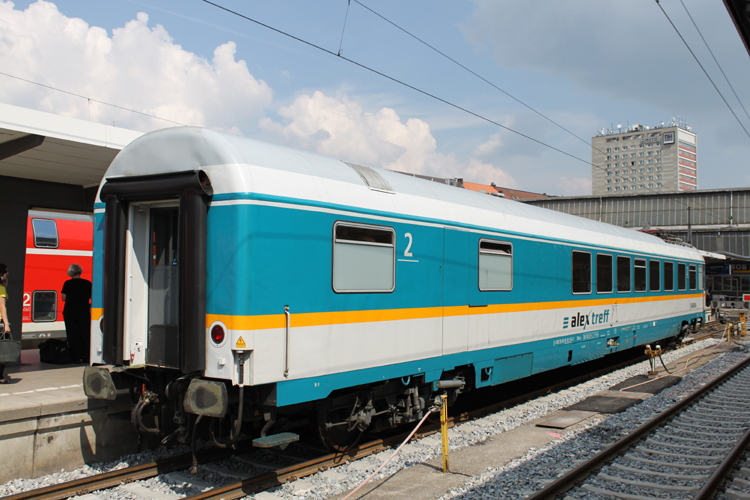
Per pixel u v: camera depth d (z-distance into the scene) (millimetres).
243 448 6578
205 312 5199
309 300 5602
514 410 9133
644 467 6258
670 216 43438
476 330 8078
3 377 7086
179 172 5395
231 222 5094
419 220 7051
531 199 49281
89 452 6090
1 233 8883
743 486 5664
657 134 141750
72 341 8773
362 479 5809
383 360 6496
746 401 9875
